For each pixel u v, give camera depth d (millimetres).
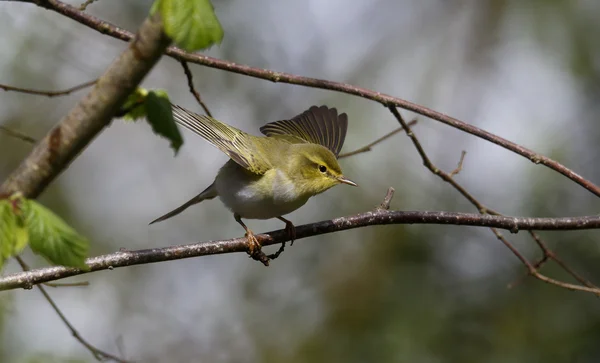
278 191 8336
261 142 8484
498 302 12164
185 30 3479
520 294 12164
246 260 14352
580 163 12945
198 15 3520
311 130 10141
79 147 3600
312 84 7664
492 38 14078
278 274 13750
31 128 13297
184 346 13820
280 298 13562
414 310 12141
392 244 12633
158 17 3443
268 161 8258
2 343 11867
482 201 13039
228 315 14000
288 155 8469
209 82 14320
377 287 12516
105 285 14047
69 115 3541
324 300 13000
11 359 11883
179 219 14766
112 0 13859
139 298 14141
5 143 13039
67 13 7152
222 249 7371
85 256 3967
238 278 14258
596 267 12023
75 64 13664
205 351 13758
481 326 12016
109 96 3482
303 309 13203
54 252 3889
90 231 14164
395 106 7727
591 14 13320
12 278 6301
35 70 13383
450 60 14281
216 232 14688
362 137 13406
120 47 13961
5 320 12016
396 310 12211
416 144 7973
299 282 13461
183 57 7629
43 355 12258
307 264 13414
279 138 9414
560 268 12078
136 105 4133
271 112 14344
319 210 13383
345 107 13836
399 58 14422
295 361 12859
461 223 7711
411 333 11969
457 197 13086
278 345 13266
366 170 13203
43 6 7129
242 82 14258
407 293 12281
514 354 11750
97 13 13734
